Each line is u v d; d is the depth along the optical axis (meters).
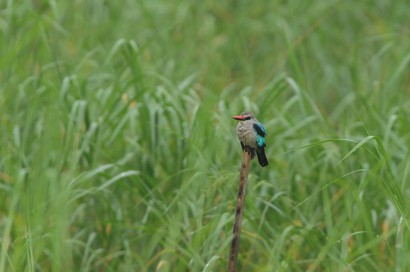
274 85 13.35
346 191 11.96
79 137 11.99
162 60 16.80
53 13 15.42
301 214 11.53
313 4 19.41
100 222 10.94
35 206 10.62
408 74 17.11
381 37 16.59
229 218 10.40
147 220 11.71
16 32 14.83
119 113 12.53
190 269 10.82
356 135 13.49
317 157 12.40
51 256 10.47
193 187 11.09
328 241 10.52
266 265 10.88
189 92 14.35
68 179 10.87
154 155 12.22
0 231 11.42
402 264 9.58
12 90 13.46
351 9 19.44
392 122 11.98
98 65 15.73
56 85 13.01
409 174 11.70
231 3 20.00
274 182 12.09
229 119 12.74
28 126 12.27
